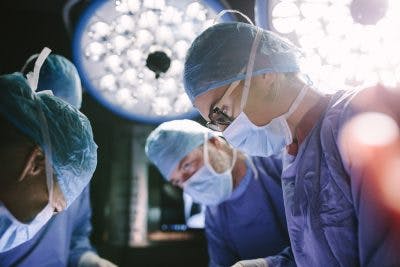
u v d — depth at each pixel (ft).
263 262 4.97
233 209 6.07
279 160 5.93
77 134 3.70
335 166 3.46
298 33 4.48
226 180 5.86
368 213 3.08
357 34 4.18
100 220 8.20
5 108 3.34
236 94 3.83
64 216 5.79
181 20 5.05
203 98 3.97
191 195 6.13
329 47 4.34
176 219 8.81
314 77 4.16
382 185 3.04
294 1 4.39
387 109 3.27
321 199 3.57
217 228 6.35
